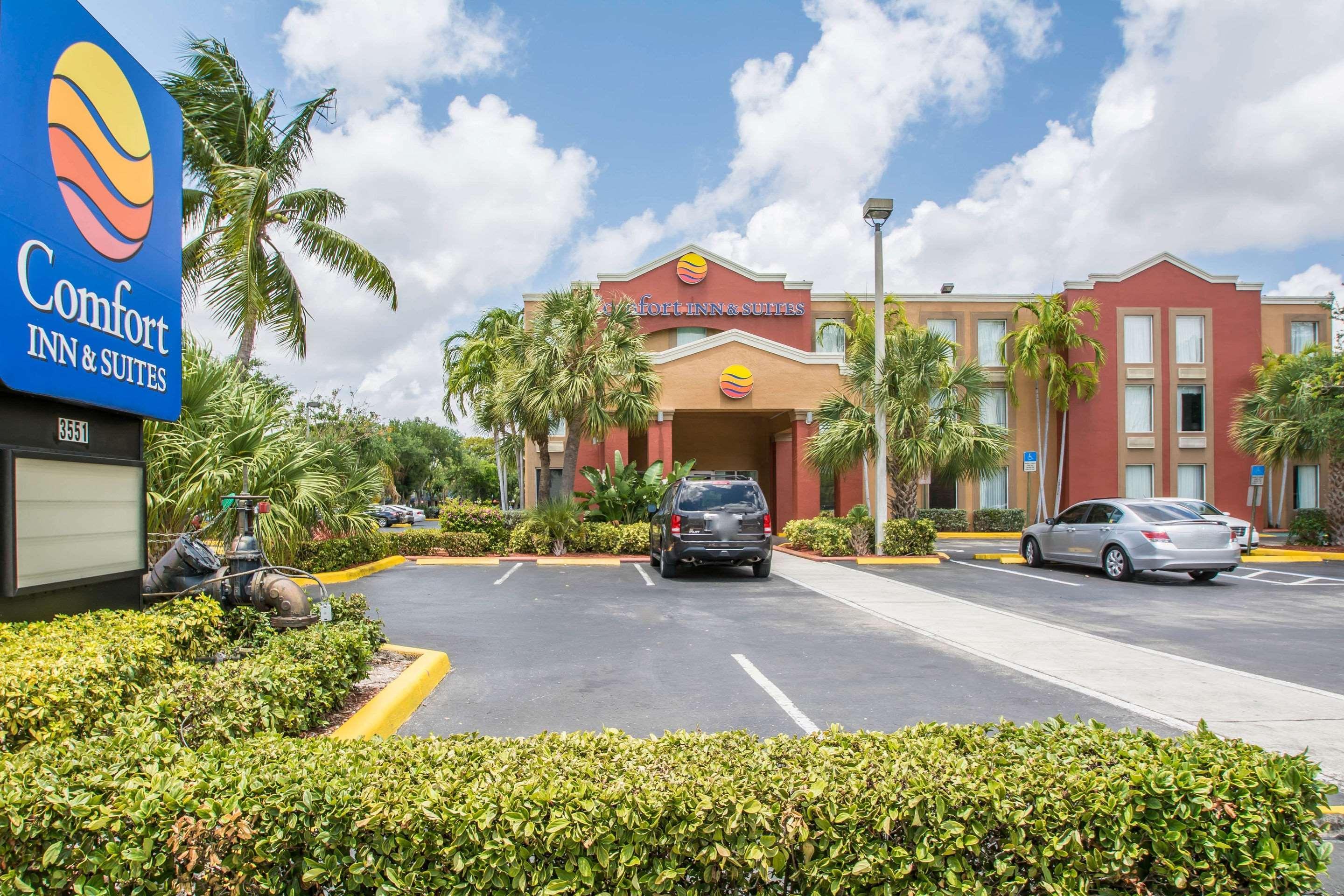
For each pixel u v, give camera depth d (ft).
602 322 65.72
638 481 67.00
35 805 7.72
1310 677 21.79
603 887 7.71
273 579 20.53
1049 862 8.13
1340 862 11.21
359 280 52.34
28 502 15.24
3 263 14.38
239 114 48.44
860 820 7.98
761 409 78.28
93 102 17.30
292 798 7.93
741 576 47.16
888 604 35.58
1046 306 95.86
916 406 55.16
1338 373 63.21
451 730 16.76
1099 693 20.02
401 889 7.59
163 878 7.76
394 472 172.45
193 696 11.95
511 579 45.39
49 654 12.35
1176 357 99.66
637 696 19.47
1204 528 43.32
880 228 57.00
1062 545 50.11
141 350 19.11
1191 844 8.27
